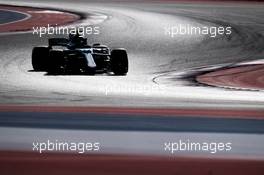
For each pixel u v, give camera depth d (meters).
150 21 107.38
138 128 32.41
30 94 46.09
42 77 55.84
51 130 31.34
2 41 85.75
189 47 85.38
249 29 98.12
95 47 60.38
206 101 44.59
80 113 37.22
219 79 60.34
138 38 91.75
